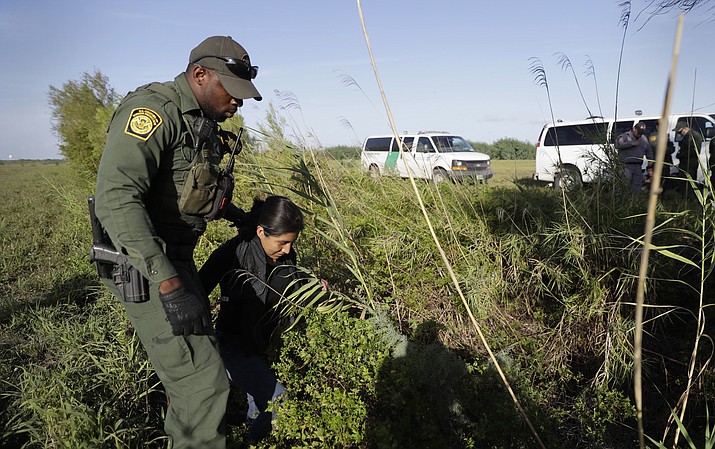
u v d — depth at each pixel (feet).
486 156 45.85
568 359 11.53
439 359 8.54
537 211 15.40
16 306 15.20
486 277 12.78
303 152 16.28
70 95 57.67
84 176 50.52
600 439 9.00
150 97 6.40
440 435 8.11
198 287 7.44
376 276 13.00
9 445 8.80
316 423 7.79
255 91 6.94
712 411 9.46
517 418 8.01
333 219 11.08
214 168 6.84
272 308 8.82
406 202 17.20
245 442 8.68
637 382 3.18
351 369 8.69
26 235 27.84
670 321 11.75
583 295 12.12
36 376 9.64
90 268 18.03
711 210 8.93
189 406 6.57
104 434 7.92
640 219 13.29
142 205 6.07
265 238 8.18
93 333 11.60
